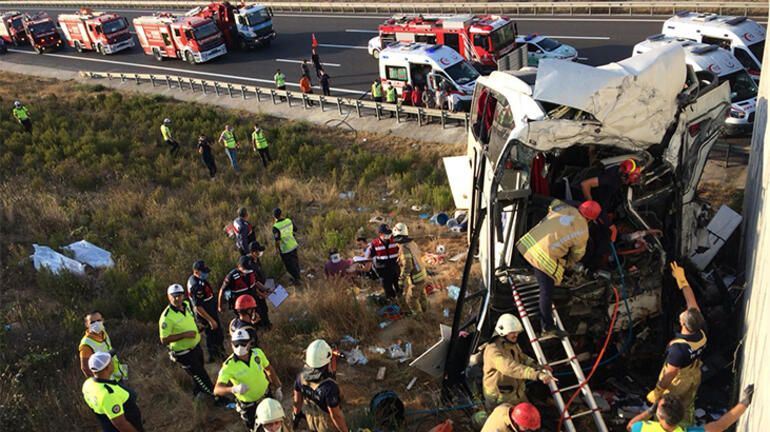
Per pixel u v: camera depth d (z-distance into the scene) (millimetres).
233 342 6625
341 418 6137
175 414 8086
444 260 11734
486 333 7164
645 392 7234
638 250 6828
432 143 20609
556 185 7195
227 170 19812
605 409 6969
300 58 31500
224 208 15828
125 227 14750
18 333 9812
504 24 23766
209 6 33938
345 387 8320
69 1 54812
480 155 9055
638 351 7258
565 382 7359
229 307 10227
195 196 17266
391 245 9820
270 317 10305
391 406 7316
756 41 18312
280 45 34188
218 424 7855
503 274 6914
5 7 59844
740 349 6723
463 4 34562
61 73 36344
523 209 6680
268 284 10852
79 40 39500
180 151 21672
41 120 26203
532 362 6320
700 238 8273
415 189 16344
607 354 7305
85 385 6422
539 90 6383
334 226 14203
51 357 9102
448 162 12656
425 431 7270
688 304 6414
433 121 22156
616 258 6504
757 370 5117
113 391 6352
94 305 10766
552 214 6207
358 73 28156
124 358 9281
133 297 10742
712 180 13727
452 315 9750
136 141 22766
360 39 32906
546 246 6113
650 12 29000
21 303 11094
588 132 6336
